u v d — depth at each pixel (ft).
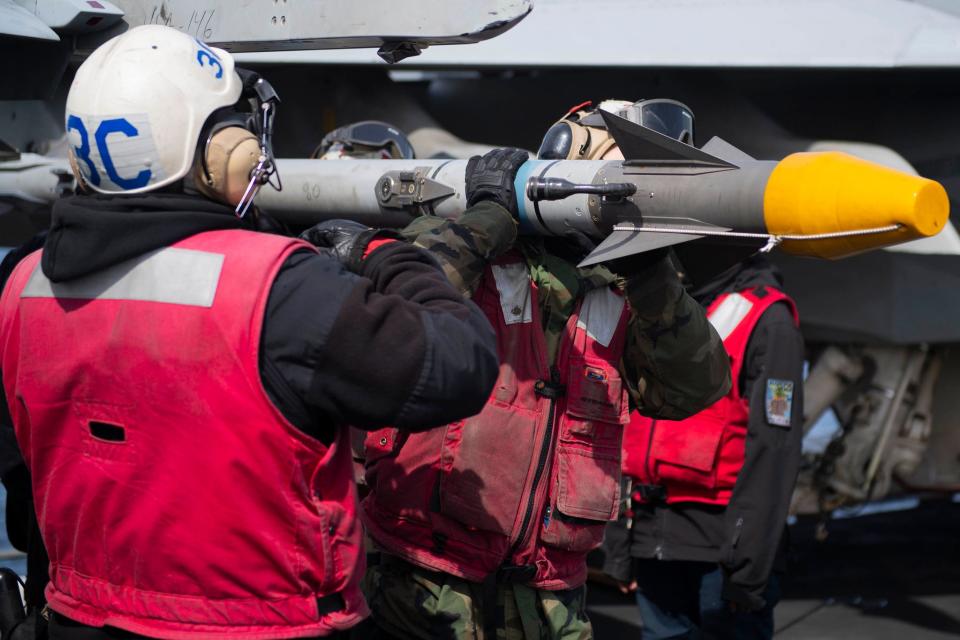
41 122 13.65
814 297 16.87
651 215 6.39
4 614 7.07
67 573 5.49
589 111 8.13
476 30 7.20
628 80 16.69
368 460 7.04
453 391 4.98
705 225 6.23
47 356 5.29
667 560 10.89
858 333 16.79
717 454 10.51
